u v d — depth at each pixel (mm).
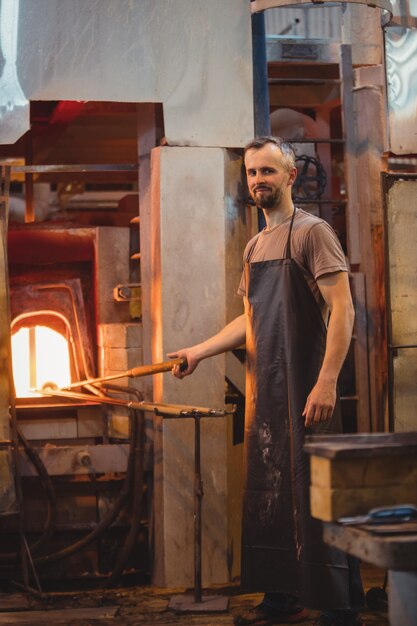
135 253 5648
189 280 5164
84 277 5863
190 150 5176
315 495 2871
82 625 4453
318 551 4129
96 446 5238
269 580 4316
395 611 2762
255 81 5312
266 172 4328
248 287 4426
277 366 4301
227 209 5258
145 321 5375
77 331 5738
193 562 5137
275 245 4344
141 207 5391
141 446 5168
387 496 2830
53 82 5020
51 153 8023
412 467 2855
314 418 4113
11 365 4969
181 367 4660
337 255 4211
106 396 5379
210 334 5172
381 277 5664
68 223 5668
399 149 5457
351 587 4141
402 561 2463
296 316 4270
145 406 4734
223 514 5168
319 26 6055
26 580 4965
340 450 2766
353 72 5789
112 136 8016
